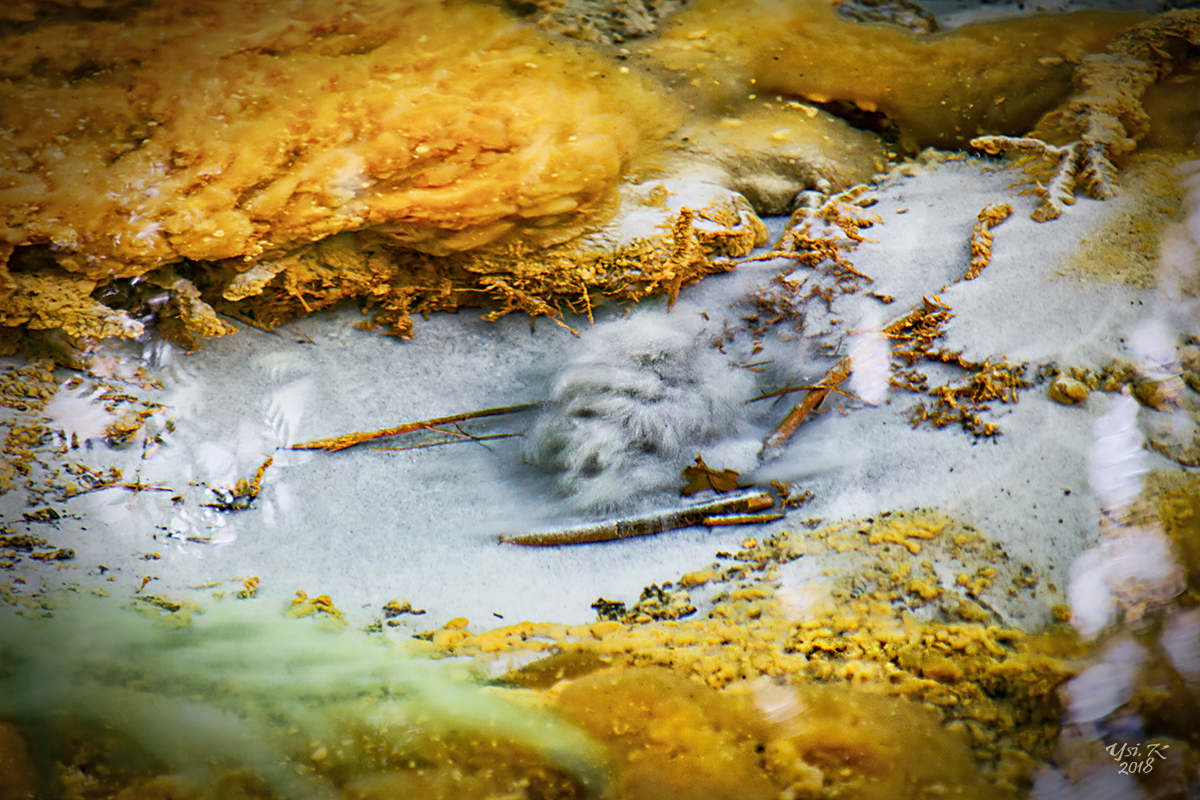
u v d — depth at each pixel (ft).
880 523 6.63
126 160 6.94
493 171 7.00
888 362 6.87
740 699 6.41
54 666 6.43
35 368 6.88
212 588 6.61
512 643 6.51
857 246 7.07
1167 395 6.70
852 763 6.35
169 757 6.36
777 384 6.91
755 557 6.63
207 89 7.05
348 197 6.95
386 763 6.36
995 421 6.73
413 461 6.84
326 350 7.02
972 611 6.50
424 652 6.50
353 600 6.61
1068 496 6.61
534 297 7.06
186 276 6.97
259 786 6.34
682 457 6.79
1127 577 6.51
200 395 6.91
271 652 6.49
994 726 6.38
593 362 6.88
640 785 6.34
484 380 6.98
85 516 6.68
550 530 6.70
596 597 6.60
